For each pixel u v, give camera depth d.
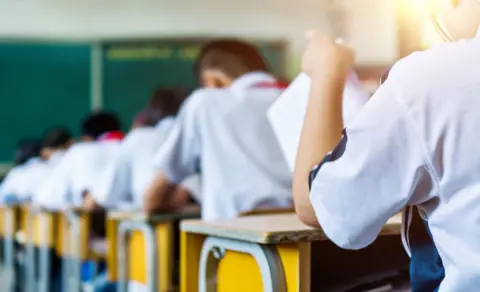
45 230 4.26
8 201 5.71
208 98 2.25
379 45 7.61
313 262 1.48
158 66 7.64
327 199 0.98
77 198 4.09
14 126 7.65
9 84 7.64
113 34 7.74
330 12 7.71
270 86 2.33
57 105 7.69
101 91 7.67
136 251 2.50
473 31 0.98
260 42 7.73
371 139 0.92
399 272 1.54
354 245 0.99
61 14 7.74
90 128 4.40
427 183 0.91
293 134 1.58
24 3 7.69
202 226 1.33
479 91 0.87
